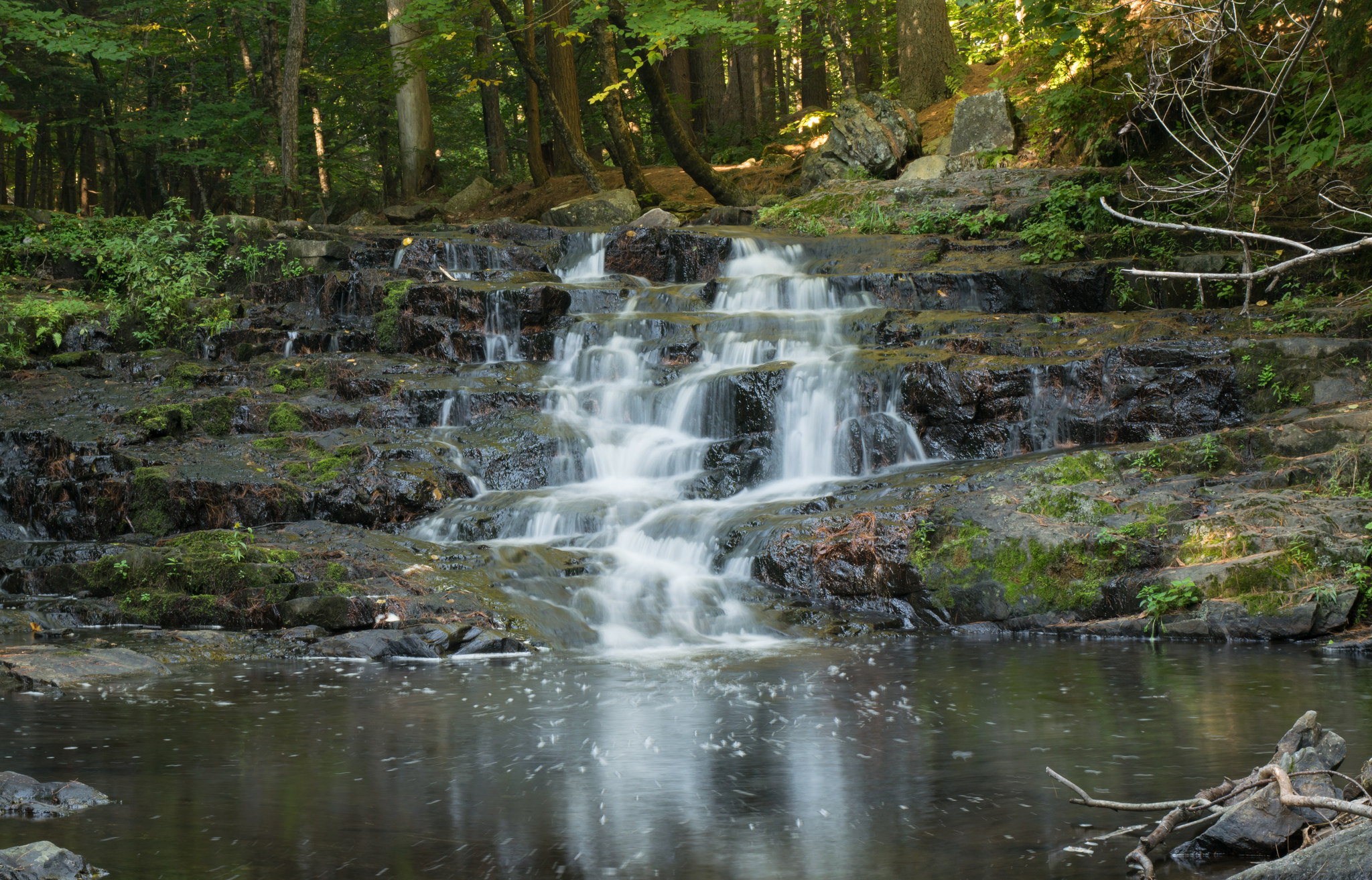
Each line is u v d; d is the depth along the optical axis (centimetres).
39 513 1234
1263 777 390
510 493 1230
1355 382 1148
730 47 3316
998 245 1764
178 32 2709
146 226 2016
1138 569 934
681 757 541
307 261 1916
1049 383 1252
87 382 1525
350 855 405
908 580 998
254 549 1018
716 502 1194
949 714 625
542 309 1586
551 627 914
